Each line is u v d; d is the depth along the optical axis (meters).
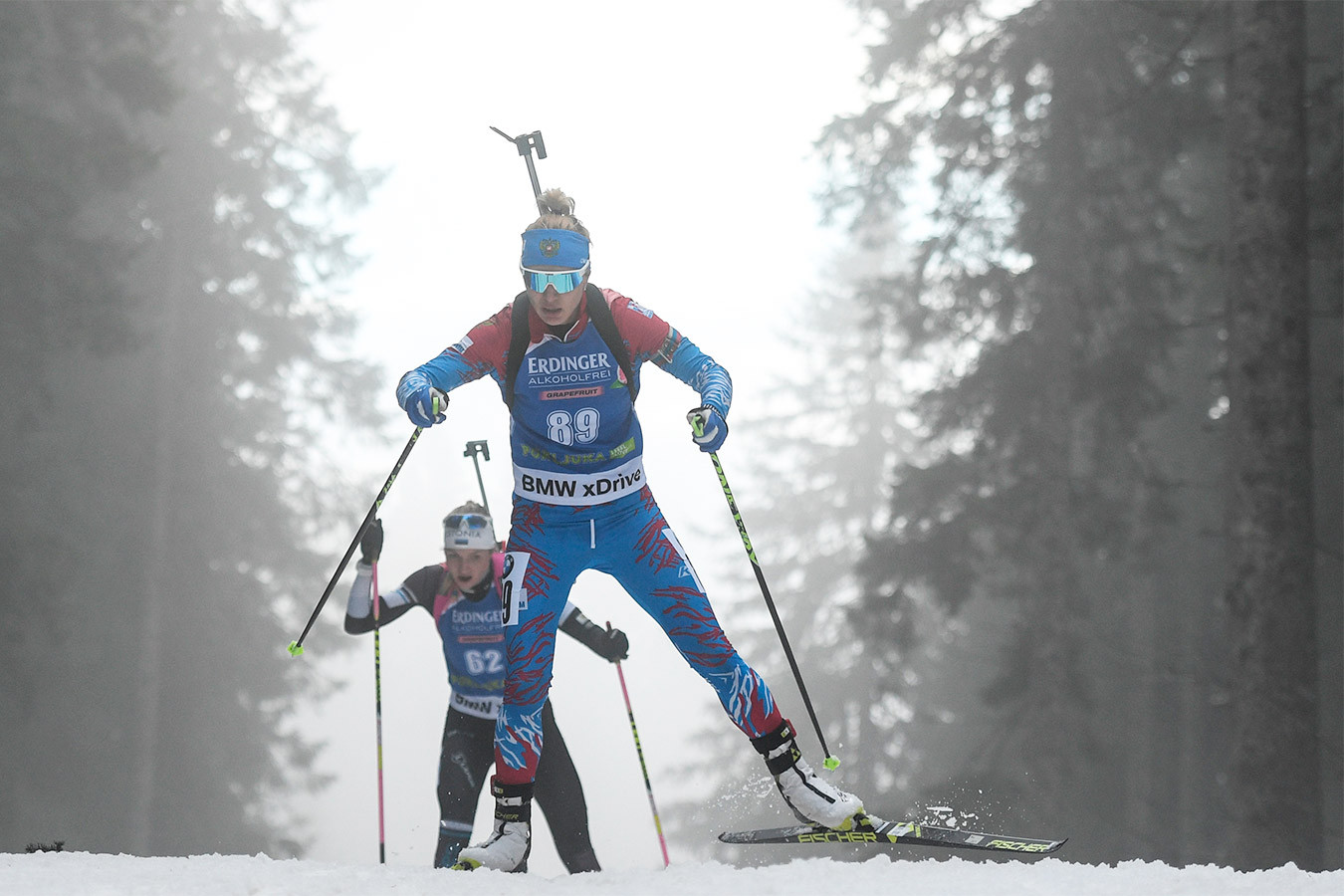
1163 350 40.06
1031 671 39.34
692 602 10.03
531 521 10.12
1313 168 36.91
